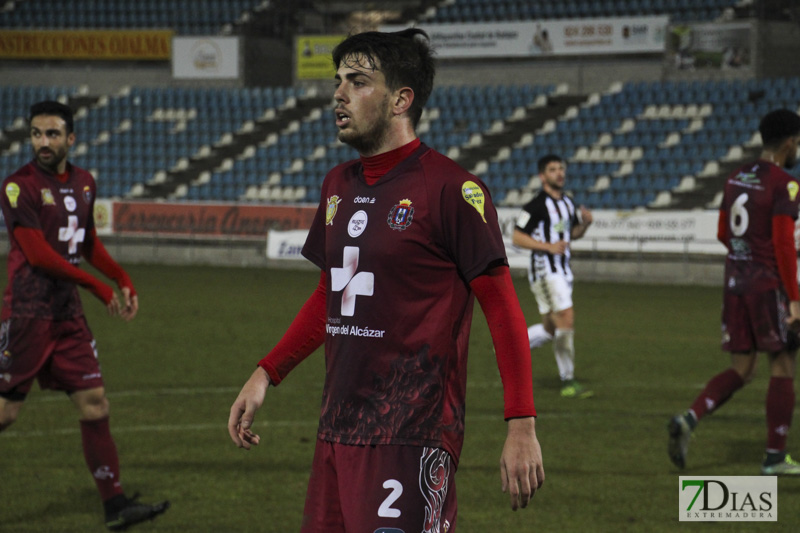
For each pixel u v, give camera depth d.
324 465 6.33
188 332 28.77
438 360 6.16
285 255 51.97
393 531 6.00
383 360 6.14
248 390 6.75
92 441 11.37
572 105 62.00
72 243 11.69
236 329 29.47
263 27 74.06
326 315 6.47
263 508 12.17
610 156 56.03
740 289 13.84
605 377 22.23
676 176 52.41
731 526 11.55
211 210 53.44
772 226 13.45
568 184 54.75
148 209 54.66
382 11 72.50
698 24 58.78
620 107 59.16
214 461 14.48
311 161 62.25
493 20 68.44
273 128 66.62
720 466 14.34
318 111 67.00
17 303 11.09
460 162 59.06
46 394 19.95
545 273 20.22
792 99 55.00
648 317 32.78
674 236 44.56
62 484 13.27
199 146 66.19
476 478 13.61
